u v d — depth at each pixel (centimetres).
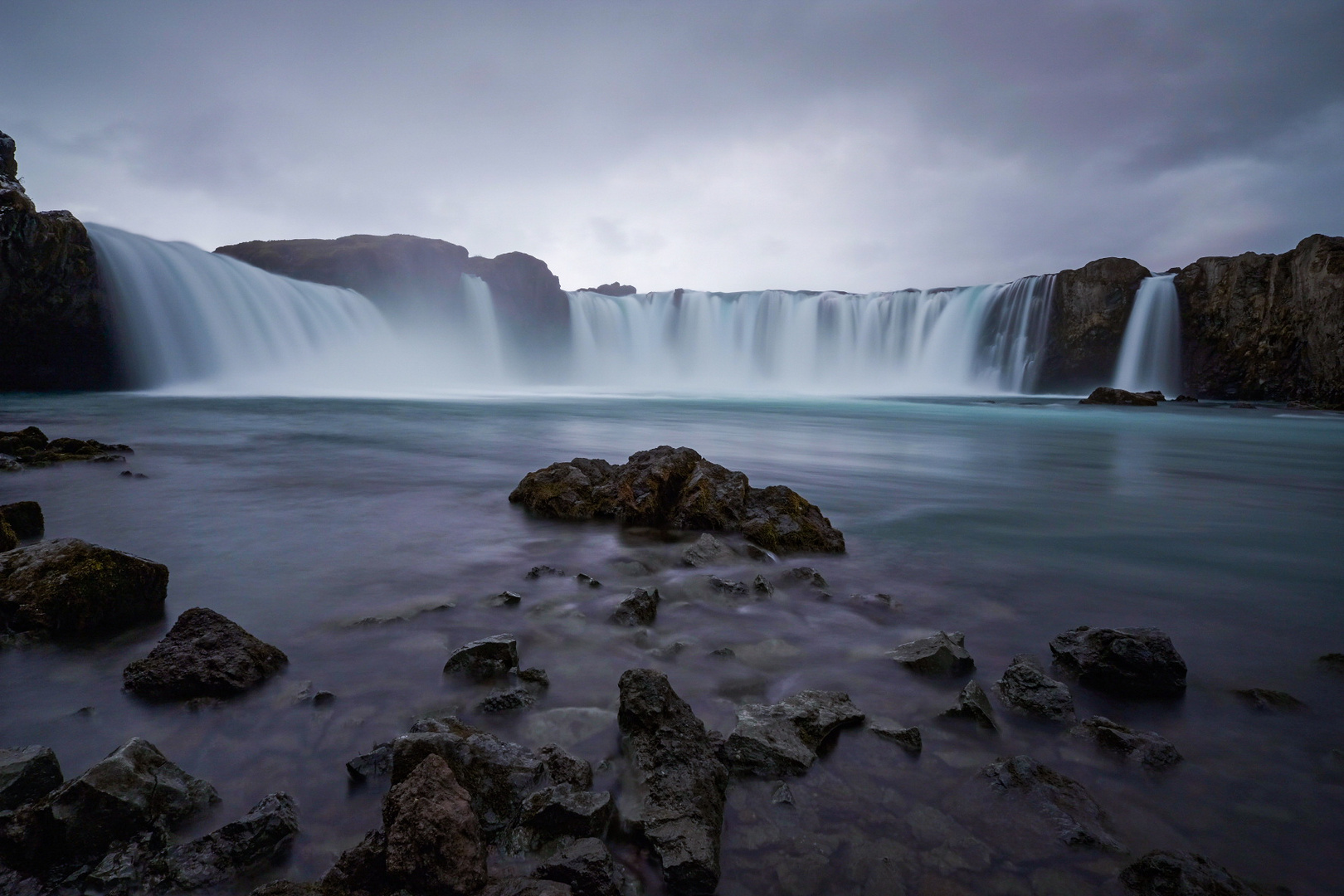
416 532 731
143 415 2356
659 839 243
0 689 356
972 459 1628
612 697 366
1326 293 4297
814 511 779
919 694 382
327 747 307
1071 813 271
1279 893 239
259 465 1205
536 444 1644
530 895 212
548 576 573
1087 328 5641
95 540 662
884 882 236
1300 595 596
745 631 473
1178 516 968
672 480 846
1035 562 689
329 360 5084
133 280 3781
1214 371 5166
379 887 220
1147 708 378
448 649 420
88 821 234
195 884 223
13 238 3158
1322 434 2569
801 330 6981
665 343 7400
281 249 5728
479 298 6638
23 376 3522
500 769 271
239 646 379
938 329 6500
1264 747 337
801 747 306
